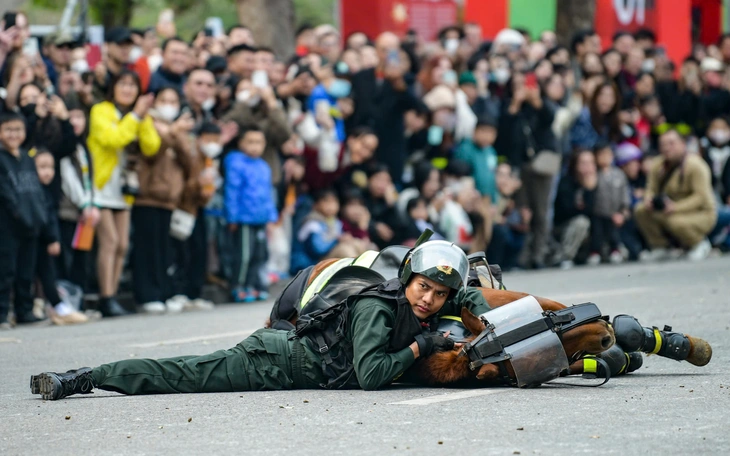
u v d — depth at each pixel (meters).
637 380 12.90
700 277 27.50
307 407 11.43
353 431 10.15
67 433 10.42
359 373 12.16
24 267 22.08
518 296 12.51
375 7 33.50
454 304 12.70
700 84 37.22
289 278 28.36
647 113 35.69
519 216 31.61
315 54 28.05
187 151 24.17
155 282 24.20
